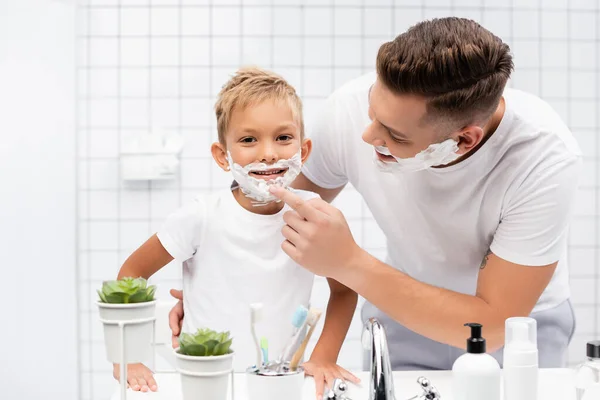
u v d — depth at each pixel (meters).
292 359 1.03
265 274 1.25
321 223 1.15
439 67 1.04
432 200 1.32
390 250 1.52
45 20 2.42
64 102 2.45
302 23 2.52
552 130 1.22
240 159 1.20
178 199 2.53
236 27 2.51
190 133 2.53
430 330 1.19
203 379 0.93
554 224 1.19
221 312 1.25
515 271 1.20
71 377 2.46
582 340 2.58
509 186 1.22
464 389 1.00
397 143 1.13
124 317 0.95
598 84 2.55
